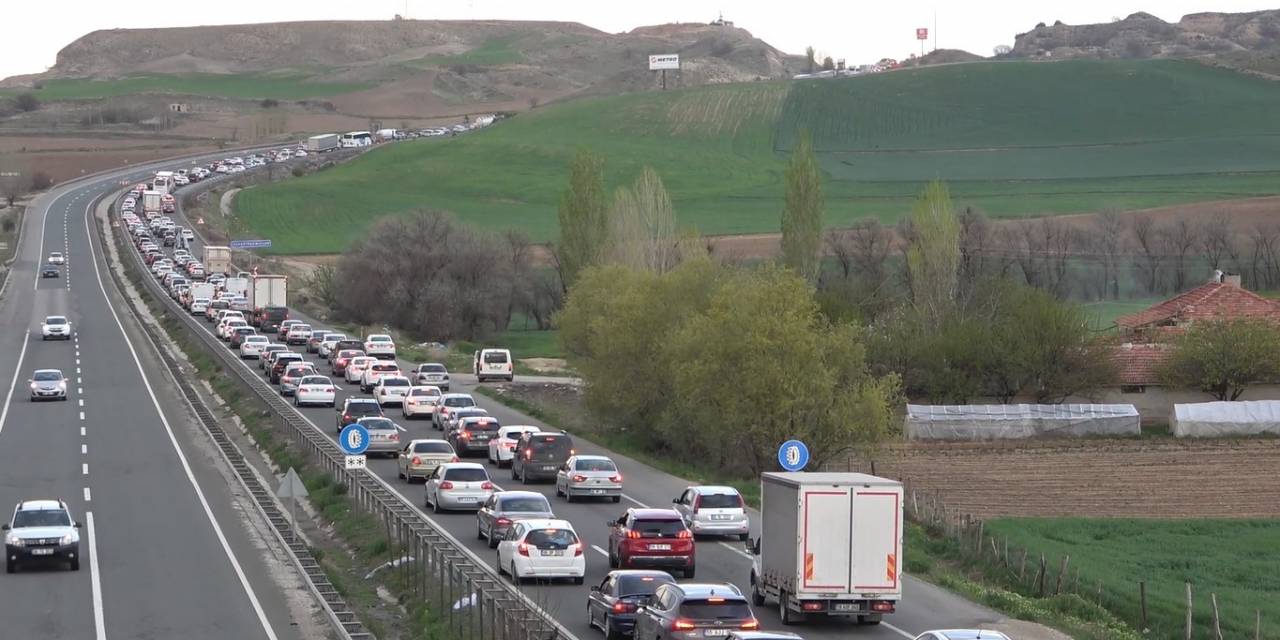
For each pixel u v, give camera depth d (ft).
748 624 130.93
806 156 485.56
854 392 293.23
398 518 196.13
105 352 501.15
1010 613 169.48
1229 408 396.78
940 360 426.51
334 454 277.03
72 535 191.52
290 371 407.44
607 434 357.20
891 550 154.92
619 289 385.91
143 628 157.69
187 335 526.16
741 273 361.92
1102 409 402.72
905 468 331.57
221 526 227.61
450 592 161.68
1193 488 304.91
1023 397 430.61
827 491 154.20
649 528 180.65
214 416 370.94
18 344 520.01
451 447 272.51
